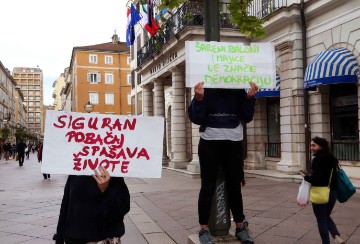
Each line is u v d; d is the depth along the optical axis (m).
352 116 13.45
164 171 20.67
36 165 31.72
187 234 6.76
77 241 3.19
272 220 7.69
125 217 8.41
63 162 3.19
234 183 4.57
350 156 13.45
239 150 4.55
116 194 3.16
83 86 66.38
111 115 3.29
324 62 12.73
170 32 20.75
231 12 6.27
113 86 67.88
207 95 4.43
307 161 14.63
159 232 6.95
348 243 5.97
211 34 5.08
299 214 8.21
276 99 17.58
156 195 11.88
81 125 3.25
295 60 15.32
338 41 13.51
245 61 4.43
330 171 5.30
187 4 18.20
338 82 12.39
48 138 3.19
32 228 7.52
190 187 13.75
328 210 5.44
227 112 4.44
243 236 4.66
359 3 12.52
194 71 4.29
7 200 11.27
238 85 4.37
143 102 28.59
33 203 10.66
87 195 3.21
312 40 14.82
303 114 15.16
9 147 43.75
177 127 21.03
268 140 18.12
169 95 29.16
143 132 3.32
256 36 6.32
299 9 15.17
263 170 17.30
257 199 10.36
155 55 23.34
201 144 4.50
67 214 3.27
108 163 3.24
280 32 16.17
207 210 4.50
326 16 14.07
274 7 15.95
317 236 6.38
